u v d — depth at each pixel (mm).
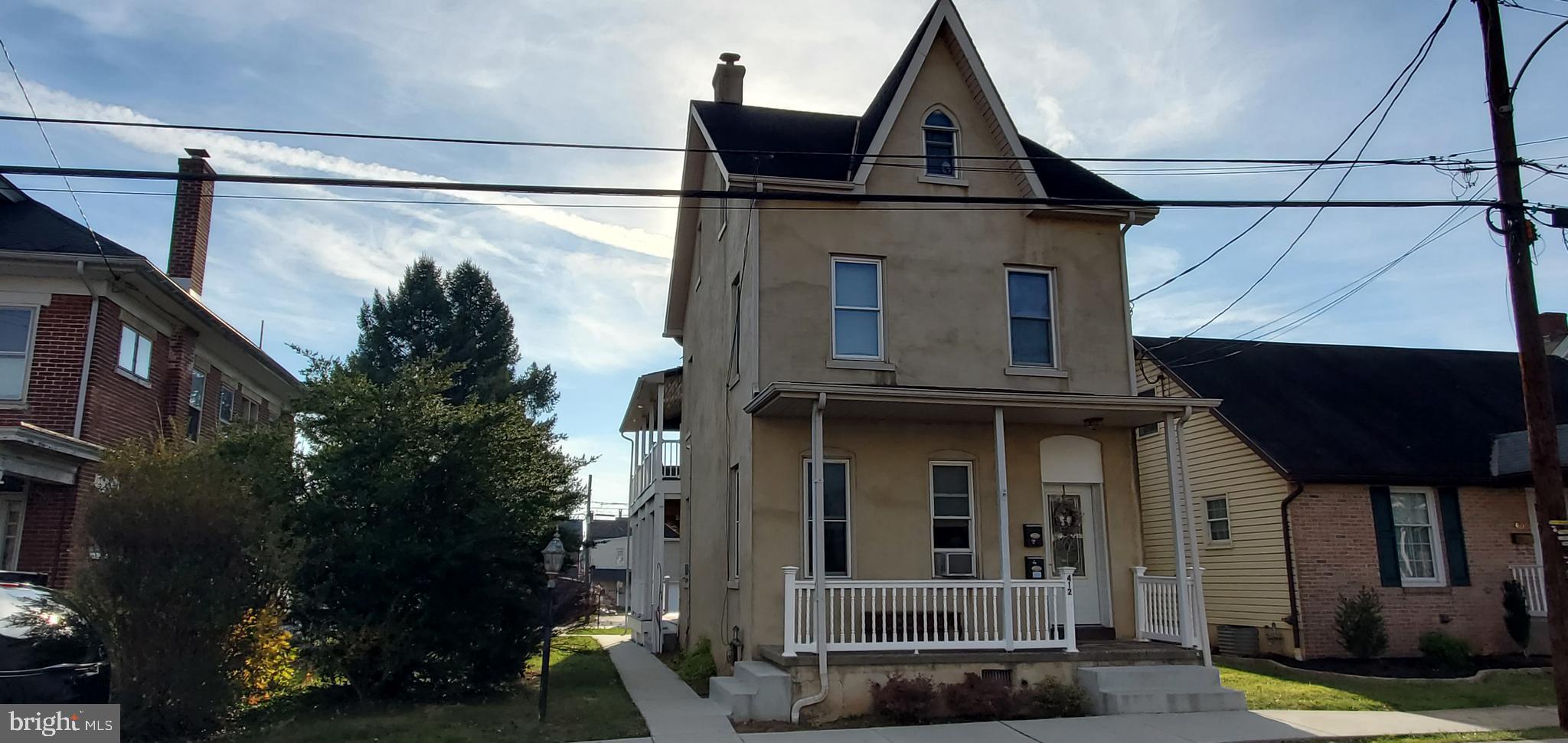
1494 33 11320
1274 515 17266
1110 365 14852
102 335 15398
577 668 16531
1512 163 11164
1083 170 16047
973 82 15242
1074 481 14359
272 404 24016
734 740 9820
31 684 7191
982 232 14805
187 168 20094
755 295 13688
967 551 13852
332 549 11703
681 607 19078
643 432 25203
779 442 13414
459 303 35250
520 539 12797
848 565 13328
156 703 9516
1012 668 11797
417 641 11953
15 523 14172
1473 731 10539
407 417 12422
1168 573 20000
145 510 9633
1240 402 19062
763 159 14562
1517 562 17844
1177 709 11531
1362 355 22078
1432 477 17422
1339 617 16438
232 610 10016
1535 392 11156
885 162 14695
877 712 11102
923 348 14172
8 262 14930
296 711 11352
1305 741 9977
